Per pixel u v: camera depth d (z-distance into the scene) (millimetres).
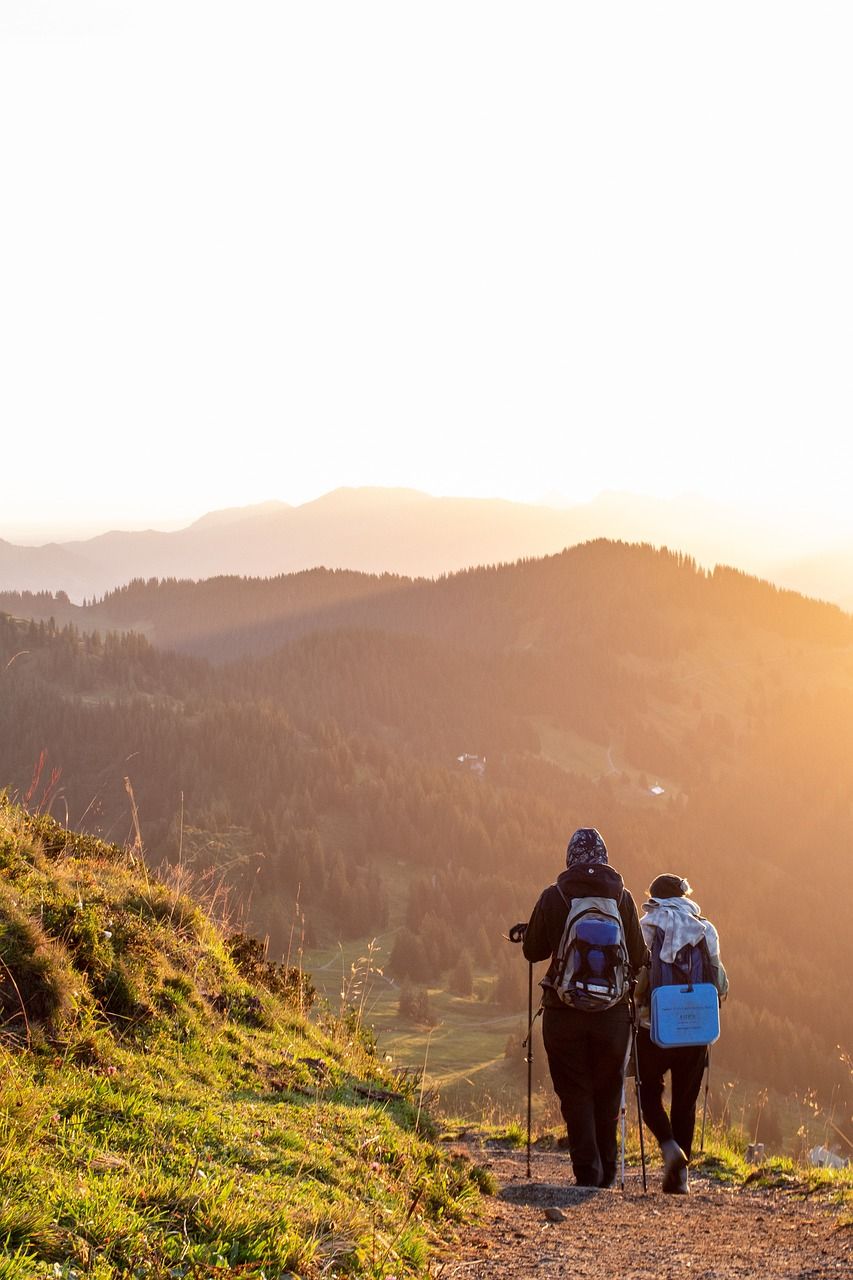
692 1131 7227
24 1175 3441
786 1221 5906
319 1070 7098
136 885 8234
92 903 7137
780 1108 77750
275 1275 3334
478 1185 6312
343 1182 4805
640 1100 7043
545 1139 9695
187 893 8914
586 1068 6730
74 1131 4035
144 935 7172
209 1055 6281
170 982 6953
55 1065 4902
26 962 5395
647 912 7004
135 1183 3668
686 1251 4992
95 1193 3432
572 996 6344
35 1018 5277
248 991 8023
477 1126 10172
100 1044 5457
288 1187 4293
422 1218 4973
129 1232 3250
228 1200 3711
